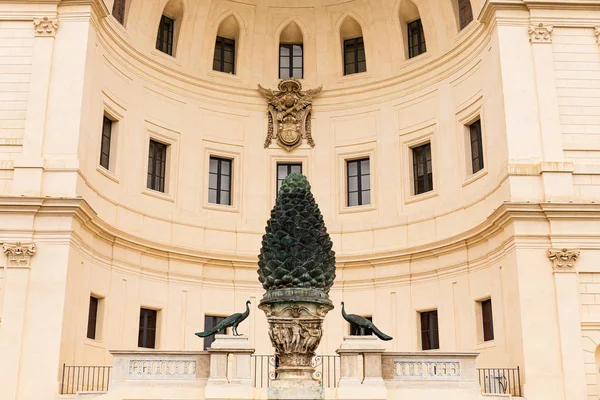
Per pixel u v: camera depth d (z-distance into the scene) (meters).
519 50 23.12
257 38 29.17
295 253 15.85
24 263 20.59
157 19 26.83
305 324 15.81
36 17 22.89
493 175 23.38
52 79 22.41
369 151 27.92
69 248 20.78
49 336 20.06
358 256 26.72
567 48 23.28
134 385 17.69
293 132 28.42
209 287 26.48
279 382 15.48
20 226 20.83
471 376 18.09
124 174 24.88
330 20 29.23
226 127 28.17
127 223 24.61
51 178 21.53
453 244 24.44
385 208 27.14
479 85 24.61
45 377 19.75
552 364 20.25
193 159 27.28
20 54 22.69
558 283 20.84
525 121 22.50
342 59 29.17
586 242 21.22
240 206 27.70
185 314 25.64
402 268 26.14
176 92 27.28
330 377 25.92
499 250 22.45
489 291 23.02
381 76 28.23
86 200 22.27
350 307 26.78
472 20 25.23
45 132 21.97
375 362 17.59
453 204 25.11
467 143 25.23
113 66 24.73
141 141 25.77
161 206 25.97
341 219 27.77
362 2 28.50
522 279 20.89
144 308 24.91
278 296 15.70
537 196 21.84
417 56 27.41
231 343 17.66
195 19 27.89
